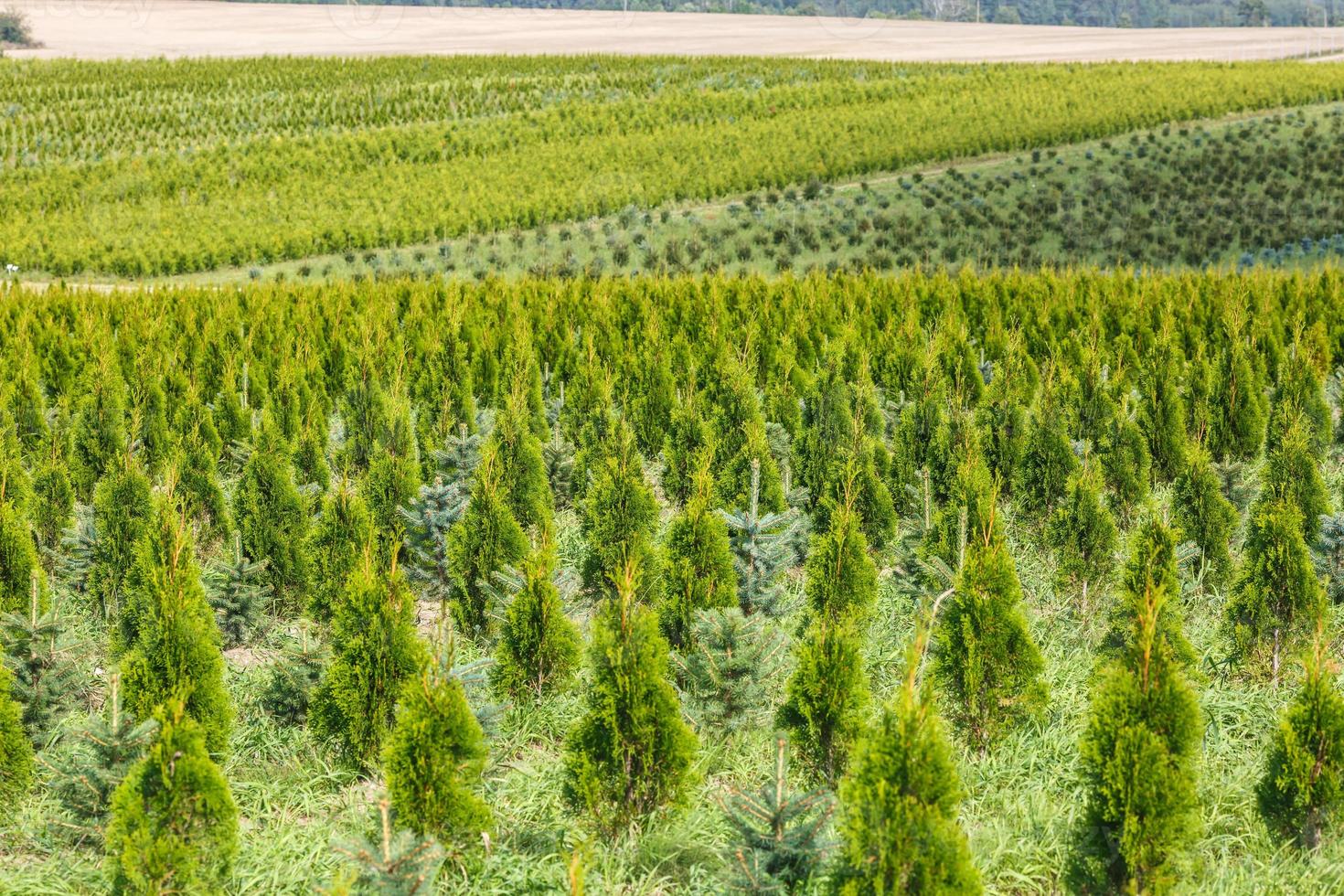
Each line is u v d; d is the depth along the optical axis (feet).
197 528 41.24
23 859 22.77
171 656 23.97
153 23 503.20
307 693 27.12
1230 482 39.75
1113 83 252.21
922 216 167.12
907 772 17.99
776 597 29.99
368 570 25.82
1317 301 76.43
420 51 423.64
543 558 27.68
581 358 68.28
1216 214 159.33
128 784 19.39
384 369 63.67
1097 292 81.00
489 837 21.94
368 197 190.90
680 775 22.44
